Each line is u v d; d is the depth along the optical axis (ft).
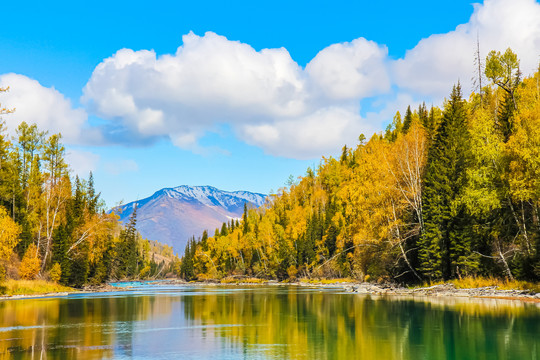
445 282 173.27
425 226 184.03
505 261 151.12
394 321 91.30
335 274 376.27
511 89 184.85
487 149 155.02
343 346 66.13
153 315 114.11
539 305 109.50
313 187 593.83
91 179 349.41
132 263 631.15
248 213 638.12
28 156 272.10
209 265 597.93
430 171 187.01
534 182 135.13
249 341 72.08
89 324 96.02
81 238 281.74
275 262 475.72
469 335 72.18
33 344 70.64
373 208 212.64
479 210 155.53
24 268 234.17
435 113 266.36
